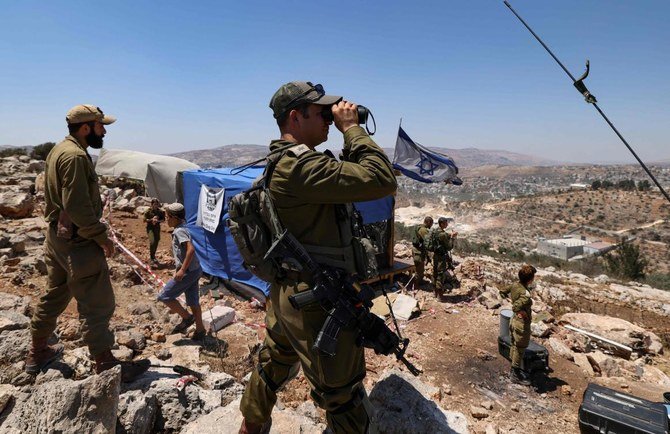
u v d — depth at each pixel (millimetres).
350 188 1539
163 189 19016
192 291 5211
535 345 6410
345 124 1748
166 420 2918
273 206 1697
